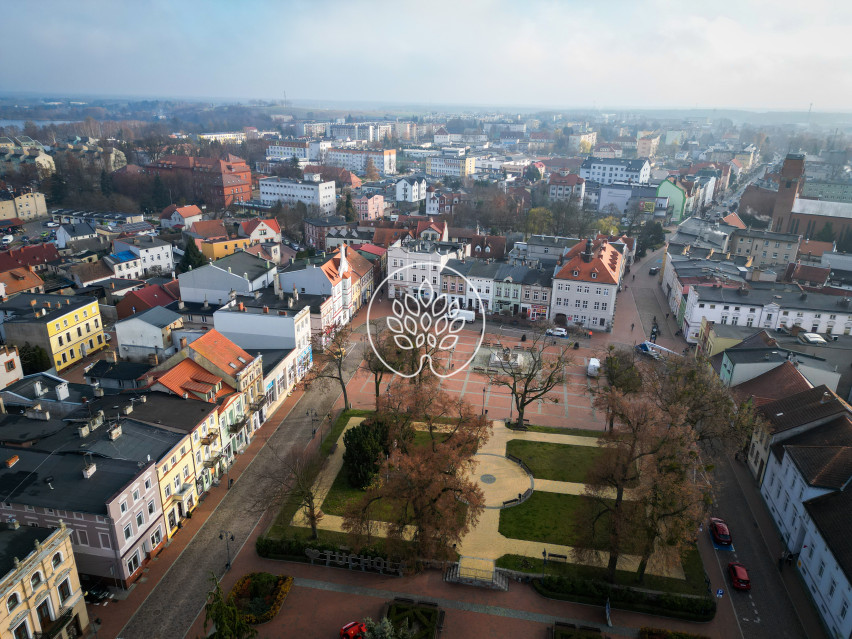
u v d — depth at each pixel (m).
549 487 77.12
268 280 132.62
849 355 95.88
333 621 56.00
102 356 116.50
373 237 185.00
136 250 165.38
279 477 77.00
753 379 89.81
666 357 106.81
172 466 66.50
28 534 49.91
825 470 62.03
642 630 54.53
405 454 65.56
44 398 77.75
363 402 99.50
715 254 168.12
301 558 63.88
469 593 60.09
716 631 55.66
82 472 60.03
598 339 130.50
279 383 97.56
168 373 78.25
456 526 58.94
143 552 61.88
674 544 54.69
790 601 59.31
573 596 59.16
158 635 54.03
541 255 168.62
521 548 66.06
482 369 112.62
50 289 143.25
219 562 63.41
